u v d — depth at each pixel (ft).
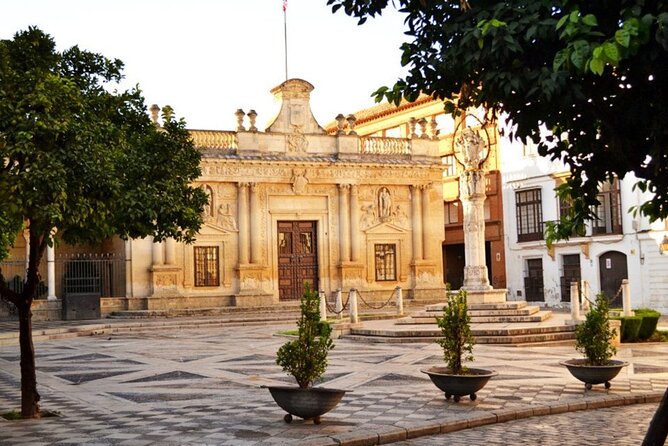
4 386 54.90
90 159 35.91
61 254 139.95
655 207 24.73
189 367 64.13
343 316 121.49
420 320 93.66
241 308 135.23
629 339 80.79
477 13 21.21
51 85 35.73
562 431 37.50
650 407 44.60
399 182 151.64
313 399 38.01
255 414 41.60
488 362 64.03
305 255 146.41
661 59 19.27
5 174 34.40
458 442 35.45
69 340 95.09
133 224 41.09
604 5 19.31
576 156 24.44
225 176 139.13
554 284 149.79
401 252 151.94
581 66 17.85
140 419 40.57
